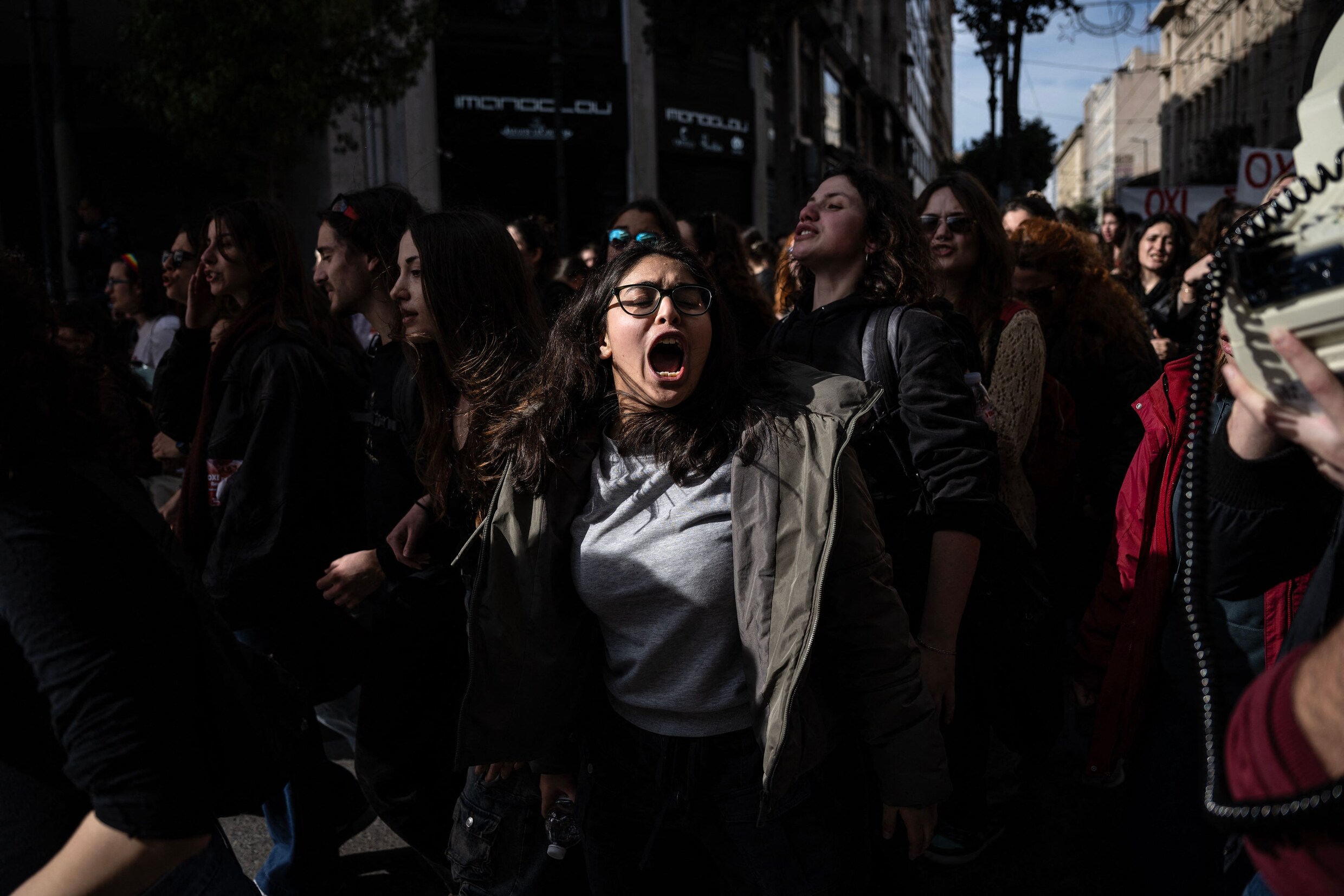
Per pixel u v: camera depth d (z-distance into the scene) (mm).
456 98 16266
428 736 2279
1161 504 2008
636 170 18125
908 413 2047
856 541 1622
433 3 11586
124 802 1135
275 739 1467
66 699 1147
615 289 1672
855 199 2324
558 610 1776
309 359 2605
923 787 1647
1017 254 3578
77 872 1146
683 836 1874
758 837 1696
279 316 2688
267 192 11078
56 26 7770
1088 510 3555
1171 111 52500
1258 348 883
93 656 1157
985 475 1961
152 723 1177
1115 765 2135
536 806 2109
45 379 1225
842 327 2205
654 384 1654
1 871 1257
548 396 1744
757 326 3660
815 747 1654
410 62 11305
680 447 1642
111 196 13781
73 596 1163
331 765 2602
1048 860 2824
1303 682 803
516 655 1774
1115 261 7172
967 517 1937
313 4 9648
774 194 23109
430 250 2145
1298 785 772
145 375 5047
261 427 2545
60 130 7844
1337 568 1156
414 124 15539
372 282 2637
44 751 1250
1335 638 801
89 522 1221
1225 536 1391
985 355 2799
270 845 3016
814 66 27125
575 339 1743
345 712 3234
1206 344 1054
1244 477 1356
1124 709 2051
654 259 1676
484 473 1870
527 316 2234
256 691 1484
